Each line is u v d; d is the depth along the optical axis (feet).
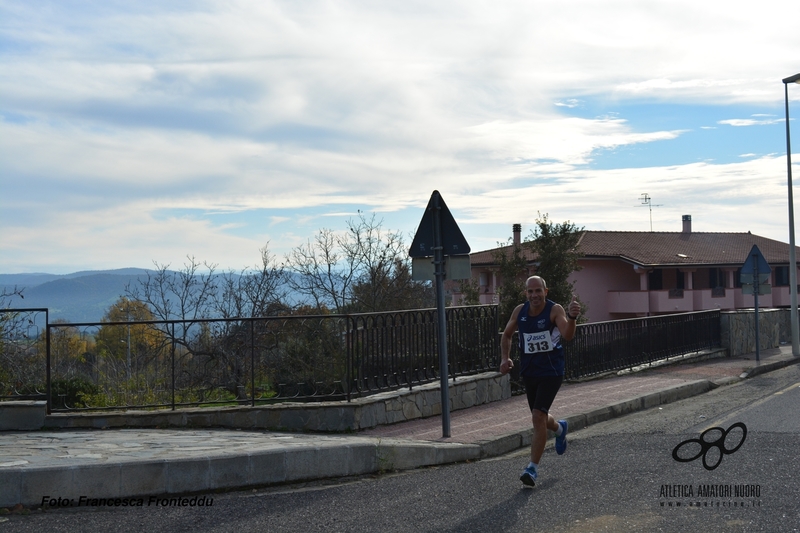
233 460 21.47
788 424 30.17
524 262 89.56
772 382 47.21
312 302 78.33
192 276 67.00
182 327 29.89
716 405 37.42
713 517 17.44
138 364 30.25
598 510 18.22
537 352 21.89
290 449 22.45
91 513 18.94
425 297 84.58
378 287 80.64
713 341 63.21
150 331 30.30
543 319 21.91
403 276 82.58
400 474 23.72
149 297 65.00
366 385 30.09
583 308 88.33
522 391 40.98
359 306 79.20
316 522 18.04
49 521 18.21
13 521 18.20
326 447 23.03
